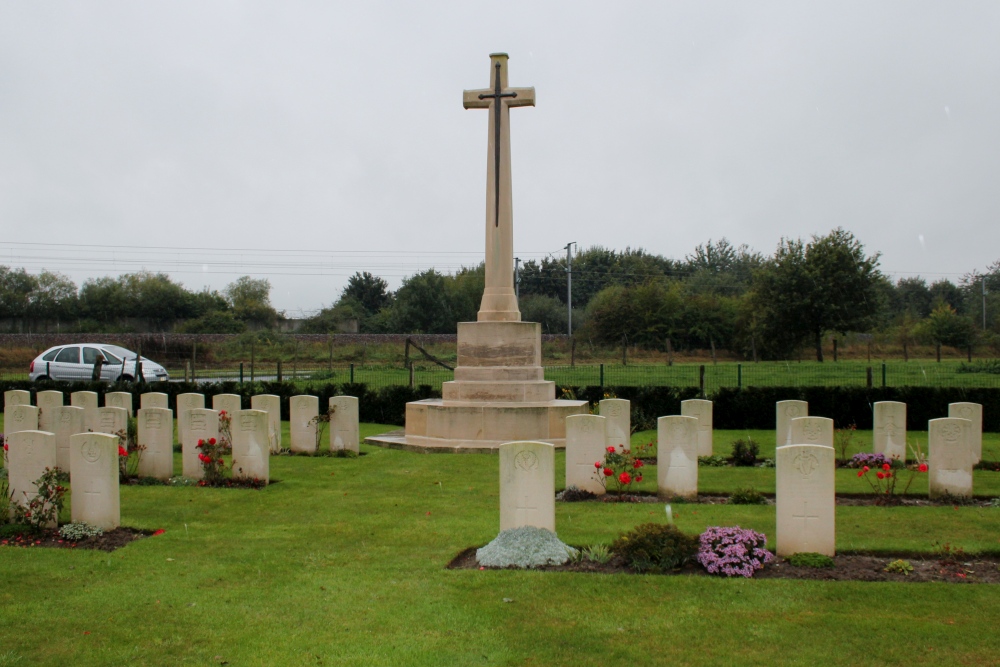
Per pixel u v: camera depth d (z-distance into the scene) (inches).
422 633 228.2
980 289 2878.9
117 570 290.7
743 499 399.9
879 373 1126.4
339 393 826.8
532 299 2252.7
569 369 1176.8
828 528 290.2
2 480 437.4
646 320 1854.1
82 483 345.1
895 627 225.9
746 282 2743.6
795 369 1206.3
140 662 211.9
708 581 266.2
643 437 690.8
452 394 625.9
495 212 634.8
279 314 2354.8
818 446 290.5
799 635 221.5
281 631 231.9
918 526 343.0
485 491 433.7
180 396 636.7
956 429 407.8
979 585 259.9
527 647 217.3
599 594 255.8
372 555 307.4
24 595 263.6
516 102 629.6
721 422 765.9
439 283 2251.5
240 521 366.3
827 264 1562.5
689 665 204.7
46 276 2303.2
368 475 488.1
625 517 365.7
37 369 984.3
